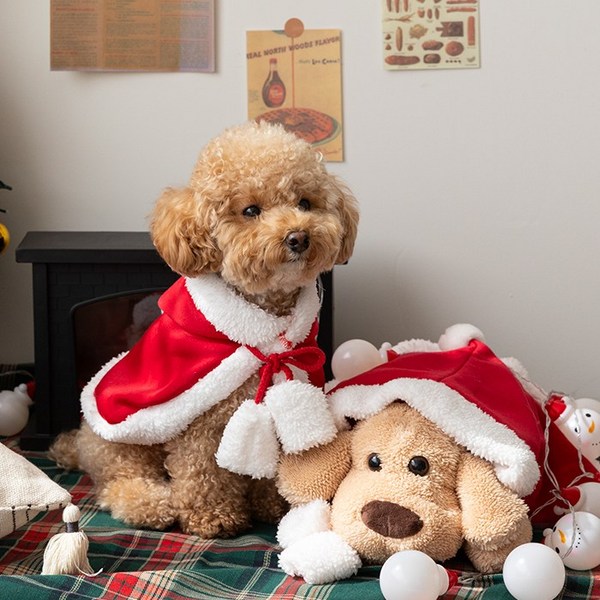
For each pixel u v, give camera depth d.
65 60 2.22
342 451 1.63
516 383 1.74
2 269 2.34
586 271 2.30
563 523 1.57
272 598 1.45
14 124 2.27
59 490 1.55
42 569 1.54
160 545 1.62
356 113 2.25
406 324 2.33
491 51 2.22
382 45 2.22
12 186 2.30
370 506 1.53
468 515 1.52
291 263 1.56
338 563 1.50
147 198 2.30
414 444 1.56
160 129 2.27
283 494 1.64
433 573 1.40
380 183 2.28
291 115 2.25
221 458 1.62
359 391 1.65
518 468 1.52
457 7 2.21
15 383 2.32
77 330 2.04
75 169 2.29
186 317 1.67
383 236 2.30
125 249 1.99
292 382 1.61
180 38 2.22
